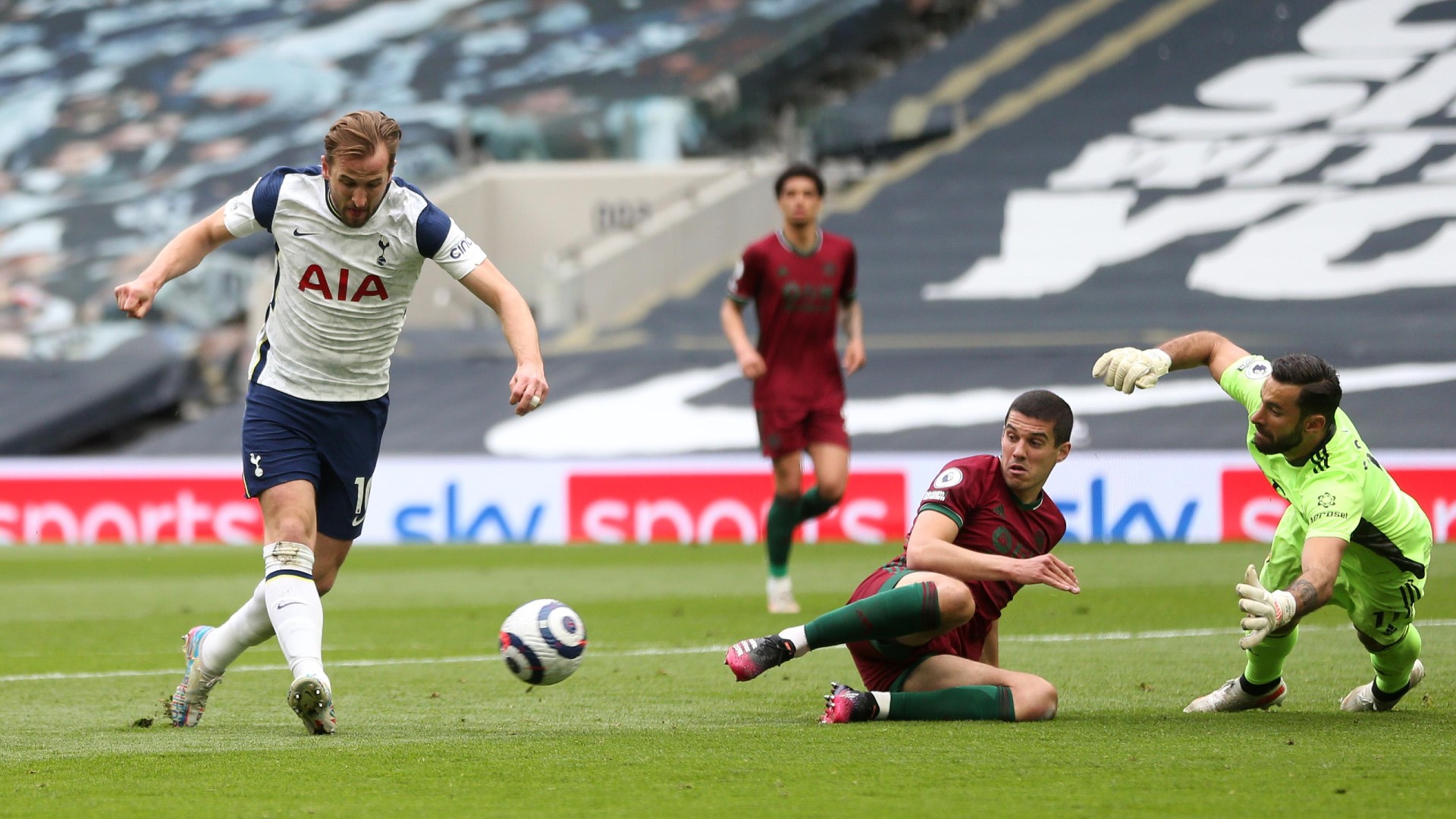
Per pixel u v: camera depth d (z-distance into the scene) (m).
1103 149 48.44
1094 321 41.19
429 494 33.16
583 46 59.44
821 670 13.17
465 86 57.66
